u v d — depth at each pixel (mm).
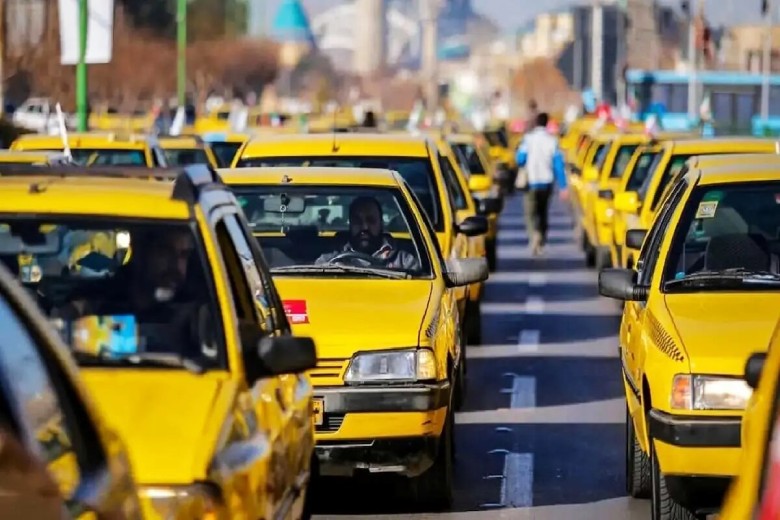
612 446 27188
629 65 153375
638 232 30703
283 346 14398
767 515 10375
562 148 125375
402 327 21312
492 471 25156
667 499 19578
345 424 20797
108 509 9820
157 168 16219
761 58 167250
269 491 13852
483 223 31781
